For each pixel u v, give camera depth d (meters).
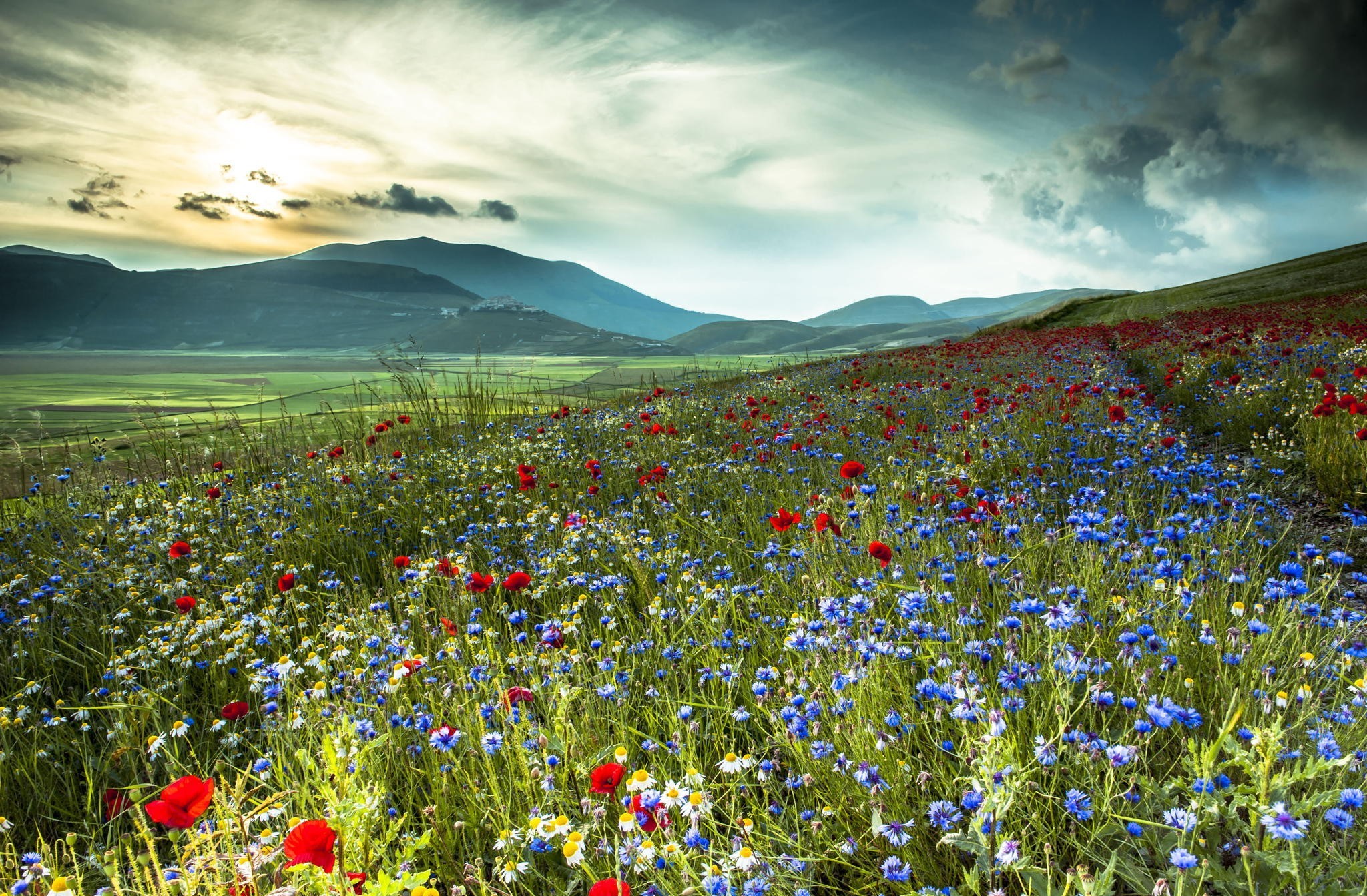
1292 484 6.02
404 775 2.93
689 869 1.95
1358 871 1.83
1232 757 2.30
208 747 3.32
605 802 2.50
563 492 7.12
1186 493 5.30
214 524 6.44
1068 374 13.08
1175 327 20.08
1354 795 1.82
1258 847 1.87
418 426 11.08
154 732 3.41
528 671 3.31
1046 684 2.77
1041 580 3.94
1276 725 1.88
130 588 5.03
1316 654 2.91
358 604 4.70
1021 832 2.13
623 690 3.20
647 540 5.02
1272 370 10.38
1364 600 3.78
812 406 11.29
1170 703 2.19
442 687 3.44
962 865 2.22
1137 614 3.11
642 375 18.50
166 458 9.03
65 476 7.58
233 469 8.79
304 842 1.66
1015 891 2.06
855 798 2.37
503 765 2.78
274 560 5.85
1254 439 6.85
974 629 3.21
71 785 3.05
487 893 2.16
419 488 7.41
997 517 4.65
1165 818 1.94
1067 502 5.47
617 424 10.67
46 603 5.00
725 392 15.12
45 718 3.60
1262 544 4.22
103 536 6.48
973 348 19.78
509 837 2.23
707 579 4.52
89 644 4.55
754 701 3.06
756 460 7.45
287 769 2.74
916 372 15.88
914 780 2.46
